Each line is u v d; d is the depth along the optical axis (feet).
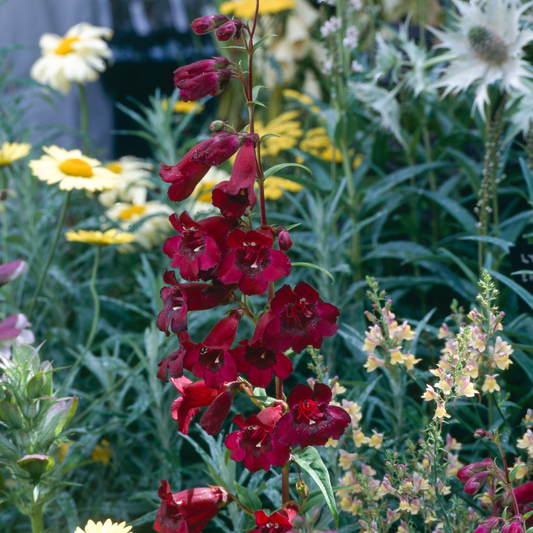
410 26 11.60
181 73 3.59
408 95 8.73
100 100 19.15
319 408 3.57
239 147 3.54
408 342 6.01
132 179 11.05
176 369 3.51
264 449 3.59
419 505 4.42
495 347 4.69
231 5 12.85
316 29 13.46
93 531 4.24
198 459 7.57
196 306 3.66
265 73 13.96
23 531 6.77
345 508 4.84
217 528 6.35
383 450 5.52
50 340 8.77
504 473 3.93
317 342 3.43
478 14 6.63
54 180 7.45
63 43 11.57
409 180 10.55
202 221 3.52
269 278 3.36
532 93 6.86
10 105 11.64
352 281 9.46
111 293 10.82
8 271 4.52
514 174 8.63
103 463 7.16
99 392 8.38
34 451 4.77
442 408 4.15
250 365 3.52
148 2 18.88
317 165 9.26
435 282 7.63
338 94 8.79
